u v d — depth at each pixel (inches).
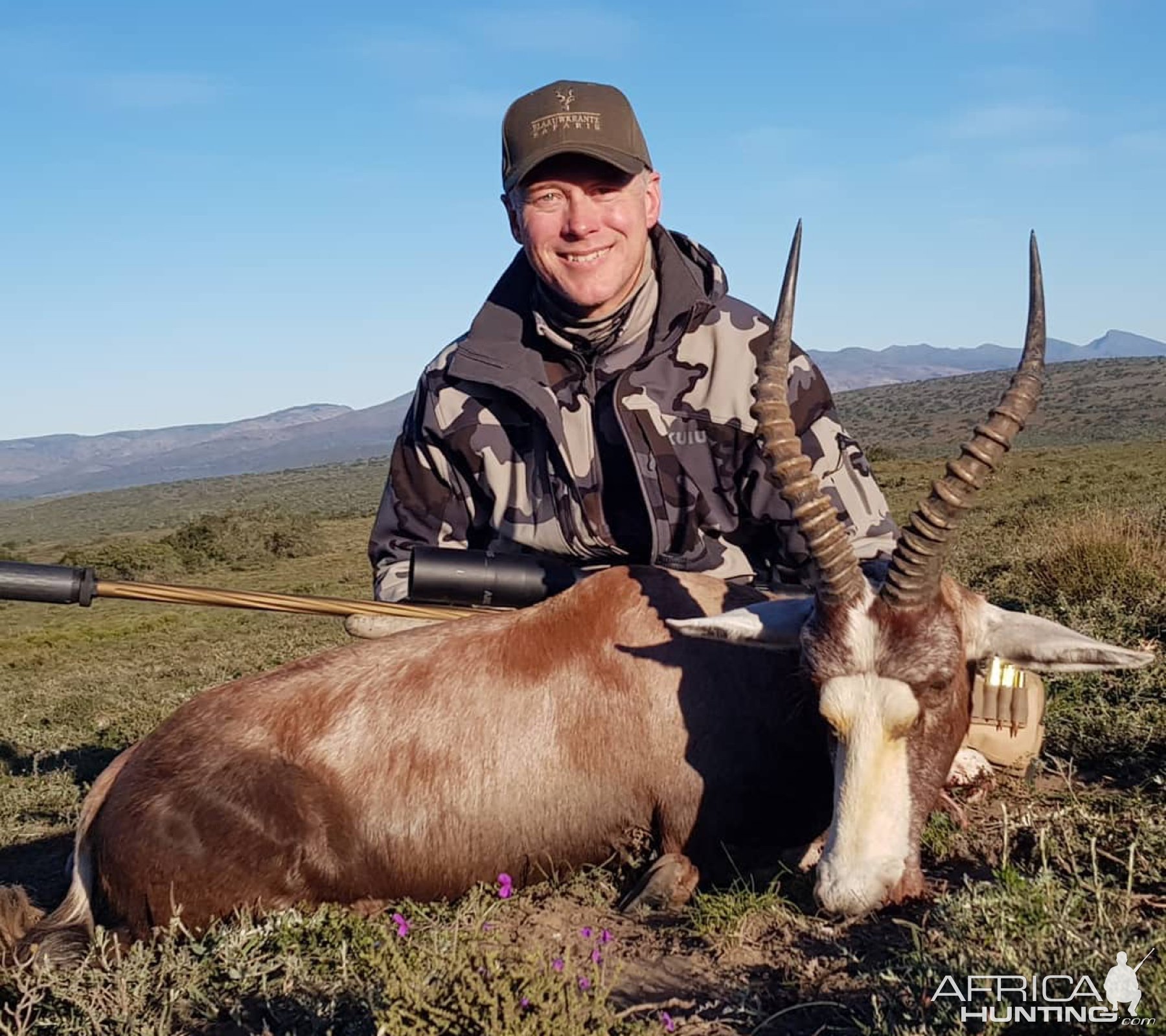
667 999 45.1
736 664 55.9
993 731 61.6
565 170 60.7
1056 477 473.7
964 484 47.1
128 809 55.7
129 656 272.8
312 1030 43.7
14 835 91.2
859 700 48.4
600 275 61.8
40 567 66.4
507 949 46.4
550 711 56.8
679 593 58.1
